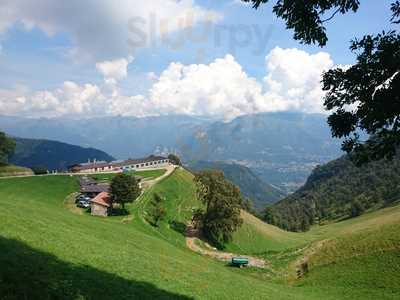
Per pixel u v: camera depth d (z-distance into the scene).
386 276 72.69
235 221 123.62
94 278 27.86
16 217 40.09
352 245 91.56
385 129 16.14
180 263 52.16
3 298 19.05
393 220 105.00
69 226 52.00
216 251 114.69
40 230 38.19
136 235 69.81
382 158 16.53
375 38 15.41
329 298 63.56
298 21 17.08
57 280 23.95
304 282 83.19
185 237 120.81
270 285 66.12
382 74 15.54
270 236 146.38
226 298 39.41
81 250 36.16
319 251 99.25
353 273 78.50
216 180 123.38
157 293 31.36
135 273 35.41
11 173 168.62
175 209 144.38
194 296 35.47
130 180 125.12
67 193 150.00
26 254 26.94
